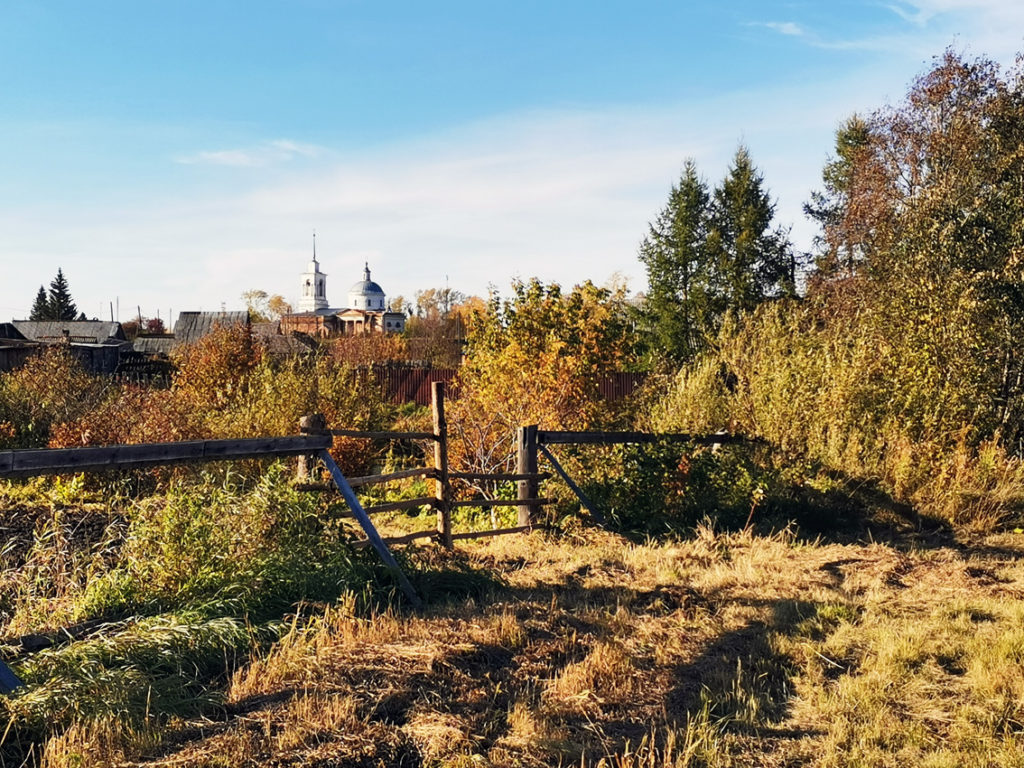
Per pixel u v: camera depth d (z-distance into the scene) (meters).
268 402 15.31
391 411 21.89
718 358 14.44
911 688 5.04
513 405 13.30
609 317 15.32
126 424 13.90
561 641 5.72
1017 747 4.19
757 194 38.50
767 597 6.98
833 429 11.69
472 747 4.11
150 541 6.41
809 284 33.09
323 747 3.94
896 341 12.26
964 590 7.23
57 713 4.10
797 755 4.27
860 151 29.20
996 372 12.27
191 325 64.25
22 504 10.83
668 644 5.81
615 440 10.30
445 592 7.03
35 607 5.94
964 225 13.70
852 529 9.89
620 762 4.02
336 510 7.43
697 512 10.16
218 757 3.77
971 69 24.83
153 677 4.59
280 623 5.65
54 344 25.30
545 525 9.46
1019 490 10.38
